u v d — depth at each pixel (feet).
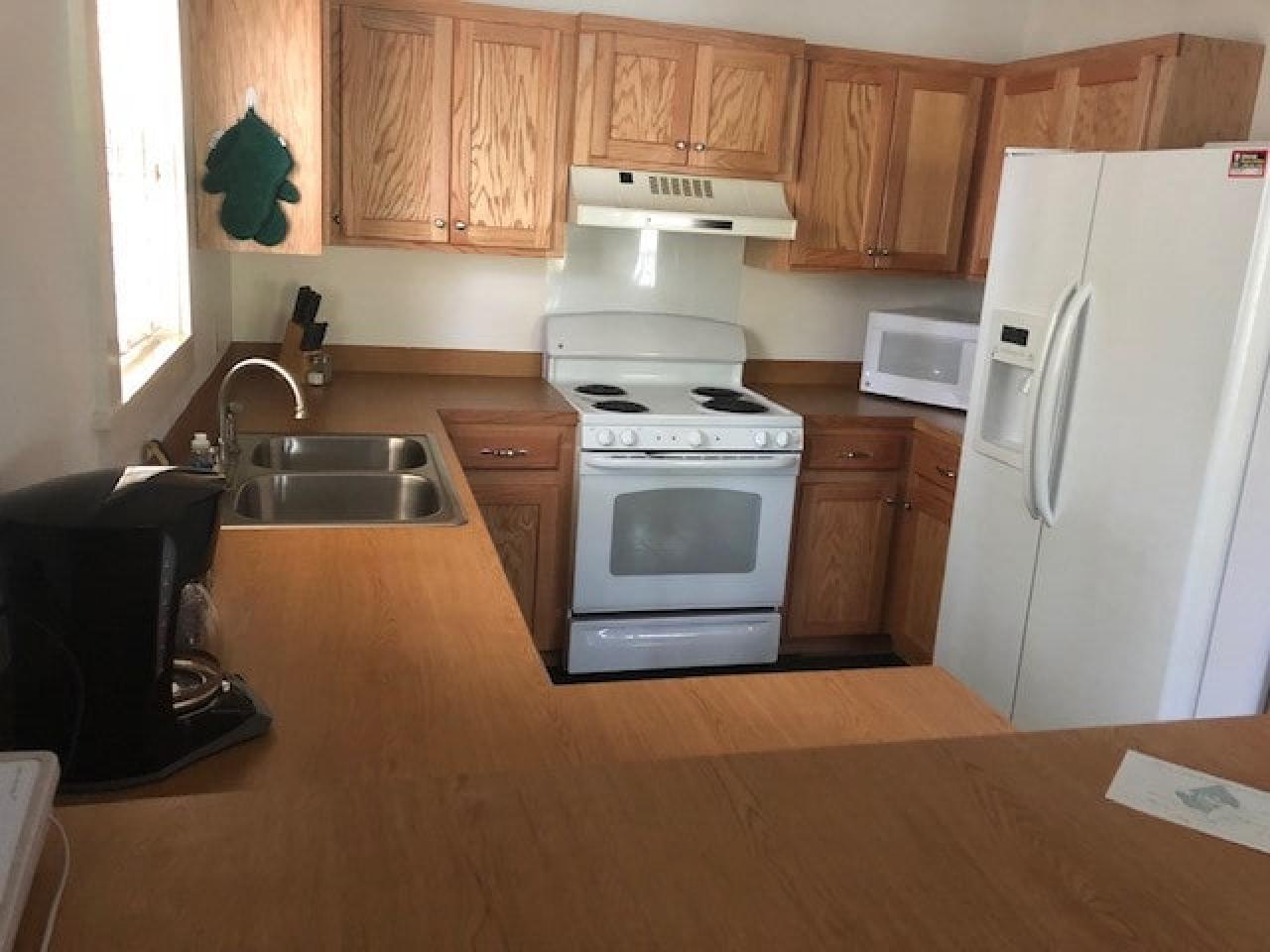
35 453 4.52
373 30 10.51
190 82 8.73
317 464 9.17
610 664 11.59
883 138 12.16
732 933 2.50
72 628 3.35
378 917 2.48
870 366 13.10
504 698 4.40
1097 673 8.46
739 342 13.05
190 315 8.46
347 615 5.19
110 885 2.54
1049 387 8.57
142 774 3.53
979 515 9.91
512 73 10.94
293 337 11.29
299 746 3.87
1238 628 7.84
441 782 3.08
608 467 10.93
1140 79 10.24
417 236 11.10
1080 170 8.63
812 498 12.05
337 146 10.68
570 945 2.43
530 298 12.63
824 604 12.44
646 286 12.96
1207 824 3.12
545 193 11.30
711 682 4.95
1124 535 8.17
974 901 2.68
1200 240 7.50
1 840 2.39
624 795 3.08
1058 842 2.98
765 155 11.74
